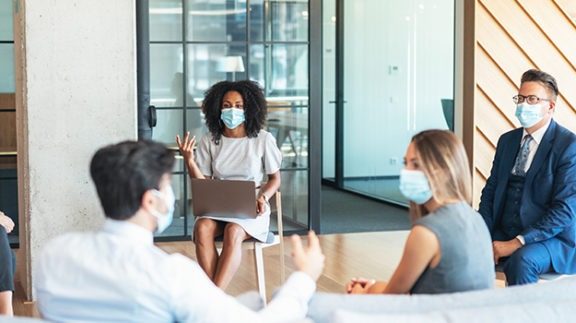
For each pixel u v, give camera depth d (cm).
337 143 1069
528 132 416
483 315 194
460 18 690
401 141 905
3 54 741
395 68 920
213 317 197
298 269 218
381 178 951
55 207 515
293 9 721
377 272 595
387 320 187
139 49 548
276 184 481
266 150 479
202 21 703
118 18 518
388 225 797
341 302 207
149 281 195
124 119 522
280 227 485
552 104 409
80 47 512
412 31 887
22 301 519
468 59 675
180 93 702
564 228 397
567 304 201
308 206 736
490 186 431
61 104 512
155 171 205
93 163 206
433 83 847
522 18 675
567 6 680
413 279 244
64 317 200
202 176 479
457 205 246
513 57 675
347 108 1044
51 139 512
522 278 386
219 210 453
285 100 724
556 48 681
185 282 197
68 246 203
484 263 245
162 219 209
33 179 510
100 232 206
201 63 705
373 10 969
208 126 484
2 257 420
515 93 677
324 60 1096
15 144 749
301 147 731
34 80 507
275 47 719
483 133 675
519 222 410
